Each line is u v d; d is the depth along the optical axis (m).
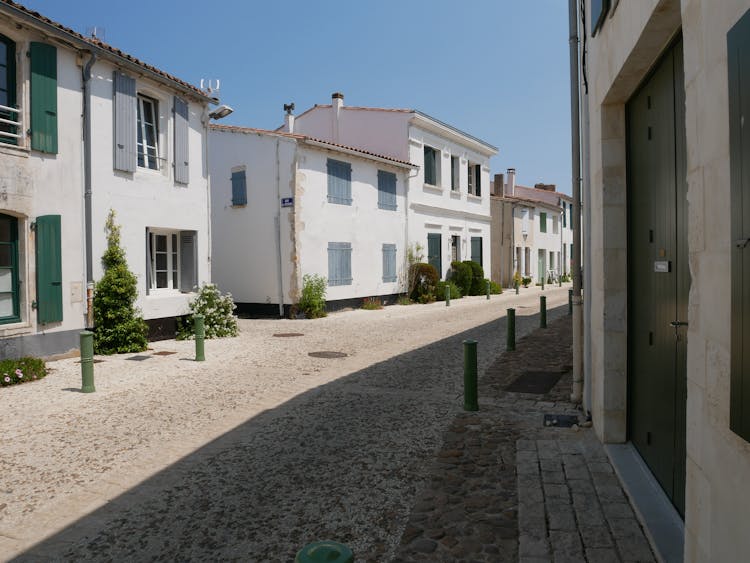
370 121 22.94
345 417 6.22
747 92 1.68
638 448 4.51
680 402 3.39
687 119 2.33
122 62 10.88
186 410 6.64
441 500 3.99
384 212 21.05
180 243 13.28
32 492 4.29
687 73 2.31
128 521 3.79
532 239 36.38
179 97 12.65
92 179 10.48
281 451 5.13
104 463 4.88
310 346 11.73
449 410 6.38
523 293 28.56
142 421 6.18
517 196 36.97
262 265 17.53
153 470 4.71
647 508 3.54
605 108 4.77
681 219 3.37
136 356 10.34
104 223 10.75
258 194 17.52
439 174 24.69
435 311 18.88
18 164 9.09
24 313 9.33
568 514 3.65
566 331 13.03
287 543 3.44
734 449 1.86
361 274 19.86
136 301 11.52
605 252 4.80
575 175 6.35
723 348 1.96
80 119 10.22
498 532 3.50
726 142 1.93
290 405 6.82
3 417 6.33
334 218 18.45
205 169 13.55
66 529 3.69
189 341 12.27
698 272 2.23
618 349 4.79
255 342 12.33
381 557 3.24
